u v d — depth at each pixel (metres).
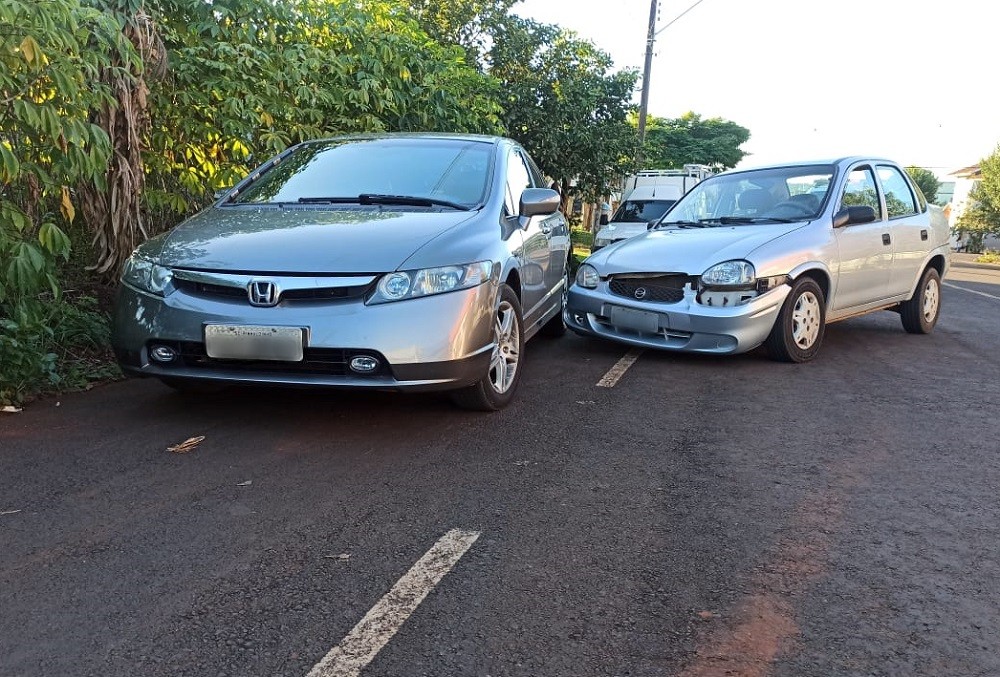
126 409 4.46
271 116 6.95
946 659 2.24
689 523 3.12
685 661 2.20
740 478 3.64
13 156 4.43
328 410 4.53
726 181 7.53
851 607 2.51
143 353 3.95
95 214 6.14
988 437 4.39
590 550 2.86
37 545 2.80
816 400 5.12
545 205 5.04
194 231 4.30
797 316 6.22
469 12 15.72
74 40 4.49
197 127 6.48
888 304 7.47
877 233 7.09
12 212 4.70
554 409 4.74
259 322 3.73
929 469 3.83
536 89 14.91
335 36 7.88
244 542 2.86
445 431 4.22
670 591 2.59
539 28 15.72
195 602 2.45
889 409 4.94
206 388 4.74
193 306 3.83
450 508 3.21
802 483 3.60
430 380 3.85
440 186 4.96
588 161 15.33
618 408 4.80
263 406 4.57
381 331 3.73
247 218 4.46
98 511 3.09
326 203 4.78
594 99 15.12
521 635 2.31
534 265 5.46
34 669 2.09
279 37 7.04
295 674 2.11
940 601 2.56
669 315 5.98
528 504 3.27
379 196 4.80
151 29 5.85
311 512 3.14
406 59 8.43
